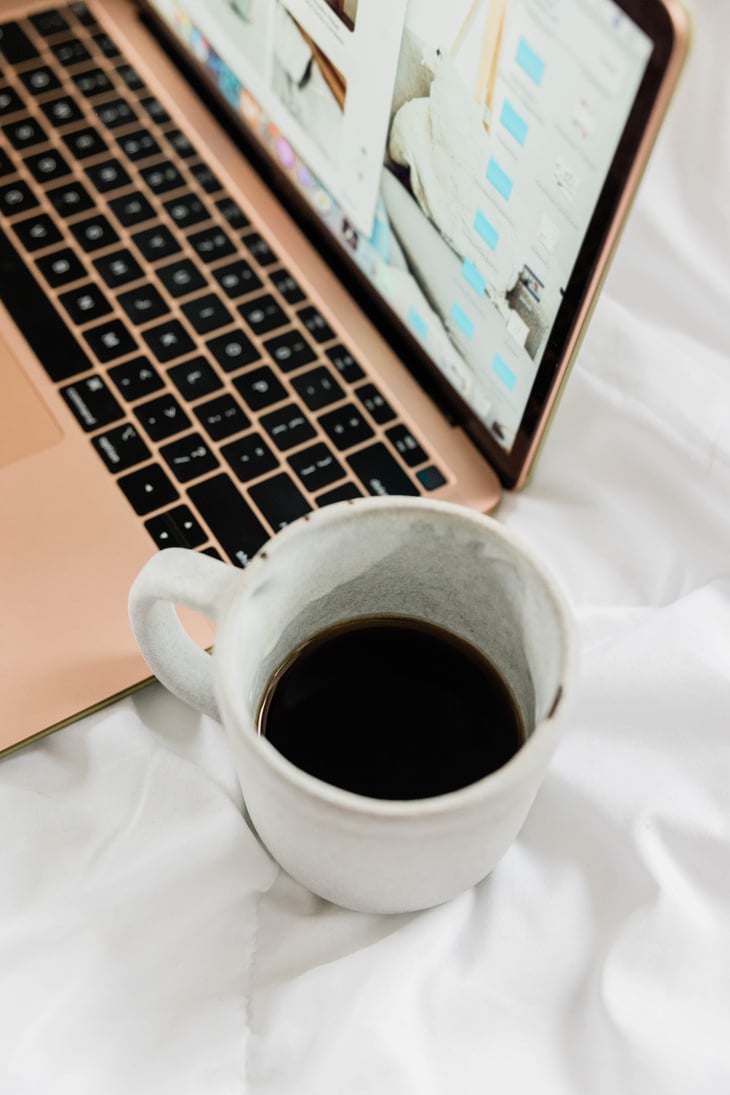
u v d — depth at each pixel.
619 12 0.33
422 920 0.41
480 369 0.46
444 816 0.30
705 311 0.54
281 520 0.46
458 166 0.41
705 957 0.40
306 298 0.51
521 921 0.42
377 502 0.34
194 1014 0.40
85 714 0.43
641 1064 0.38
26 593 0.44
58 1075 0.39
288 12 0.46
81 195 0.54
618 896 0.42
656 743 0.44
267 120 0.52
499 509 0.50
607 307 0.53
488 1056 0.39
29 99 0.56
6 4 0.58
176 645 0.38
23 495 0.46
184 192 0.54
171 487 0.47
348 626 0.39
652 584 0.48
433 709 0.38
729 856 0.42
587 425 0.51
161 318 0.51
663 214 0.55
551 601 0.33
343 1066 0.38
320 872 0.36
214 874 0.42
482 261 0.42
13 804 0.43
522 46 0.36
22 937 0.41
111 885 0.41
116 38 0.58
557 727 0.31
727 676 0.44
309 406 0.49
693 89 0.55
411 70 0.41
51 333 0.50
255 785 0.32
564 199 0.37
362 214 0.48
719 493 0.49
